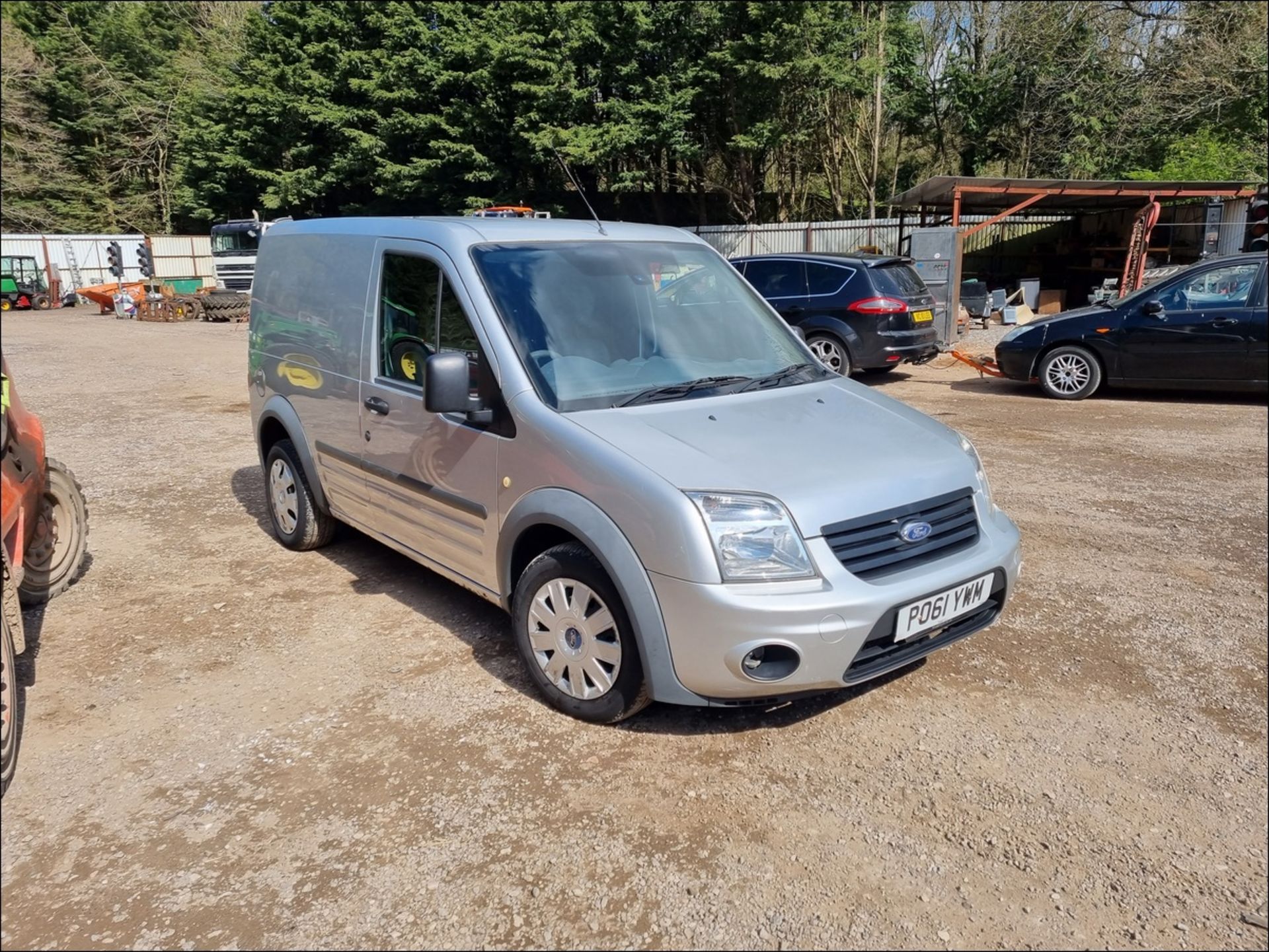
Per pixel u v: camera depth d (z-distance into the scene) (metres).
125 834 2.84
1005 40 27.66
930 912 2.54
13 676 3.18
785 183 31.12
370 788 3.07
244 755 3.27
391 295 4.29
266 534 5.77
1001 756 3.26
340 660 3.99
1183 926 2.49
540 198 27.98
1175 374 9.79
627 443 3.25
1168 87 23.75
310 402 4.90
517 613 3.59
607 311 3.97
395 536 4.41
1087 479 6.89
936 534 3.29
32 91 42.75
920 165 31.88
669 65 25.36
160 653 4.07
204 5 46.41
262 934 2.45
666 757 3.24
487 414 3.64
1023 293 19.34
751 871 2.69
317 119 29.44
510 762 3.21
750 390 3.91
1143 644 4.14
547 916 2.52
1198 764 3.22
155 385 12.66
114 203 44.06
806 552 3.00
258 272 5.56
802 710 3.56
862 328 11.13
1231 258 9.59
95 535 5.74
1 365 4.17
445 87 27.22
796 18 22.80
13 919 2.49
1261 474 7.02
